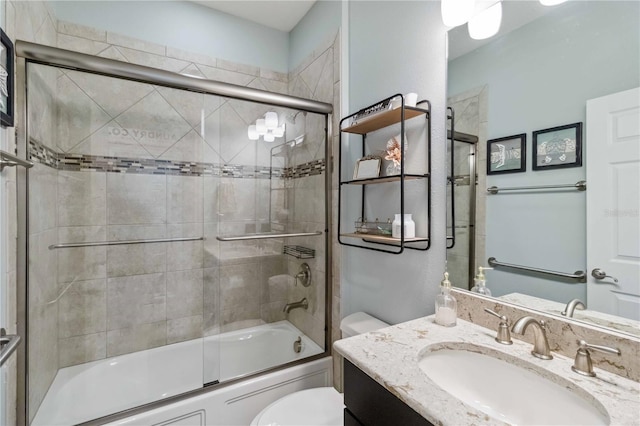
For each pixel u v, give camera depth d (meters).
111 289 1.88
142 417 1.42
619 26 0.78
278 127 2.10
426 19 1.33
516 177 1.00
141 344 1.96
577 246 0.86
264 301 2.23
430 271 1.31
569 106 0.88
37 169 1.42
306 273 2.14
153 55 2.02
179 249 2.04
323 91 2.05
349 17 1.85
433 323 1.12
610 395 0.69
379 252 1.61
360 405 0.88
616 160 0.78
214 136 2.05
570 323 0.86
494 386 0.89
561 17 0.90
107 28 1.88
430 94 1.31
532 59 0.96
